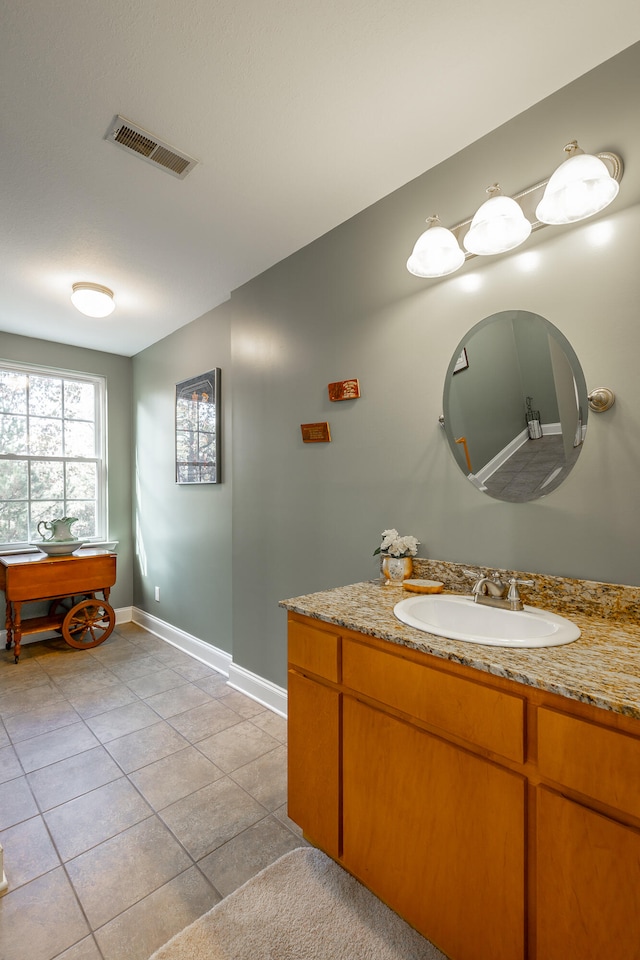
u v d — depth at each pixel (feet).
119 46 3.99
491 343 5.01
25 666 10.03
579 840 2.76
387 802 3.92
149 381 12.64
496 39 3.99
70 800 5.68
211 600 10.13
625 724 2.62
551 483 4.53
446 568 5.38
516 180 4.81
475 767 3.29
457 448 5.34
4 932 3.95
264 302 8.19
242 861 4.74
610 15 3.76
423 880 3.64
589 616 4.21
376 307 6.27
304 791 4.75
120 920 4.07
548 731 2.90
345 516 6.71
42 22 3.77
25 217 6.55
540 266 4.63
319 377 7.12
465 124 4.93
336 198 6.20
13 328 11.15
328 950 3.76
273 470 7.98
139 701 8.34
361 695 4.20
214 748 6.82
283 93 4.50
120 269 8.14
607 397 4.13
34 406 12.03
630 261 4.04
